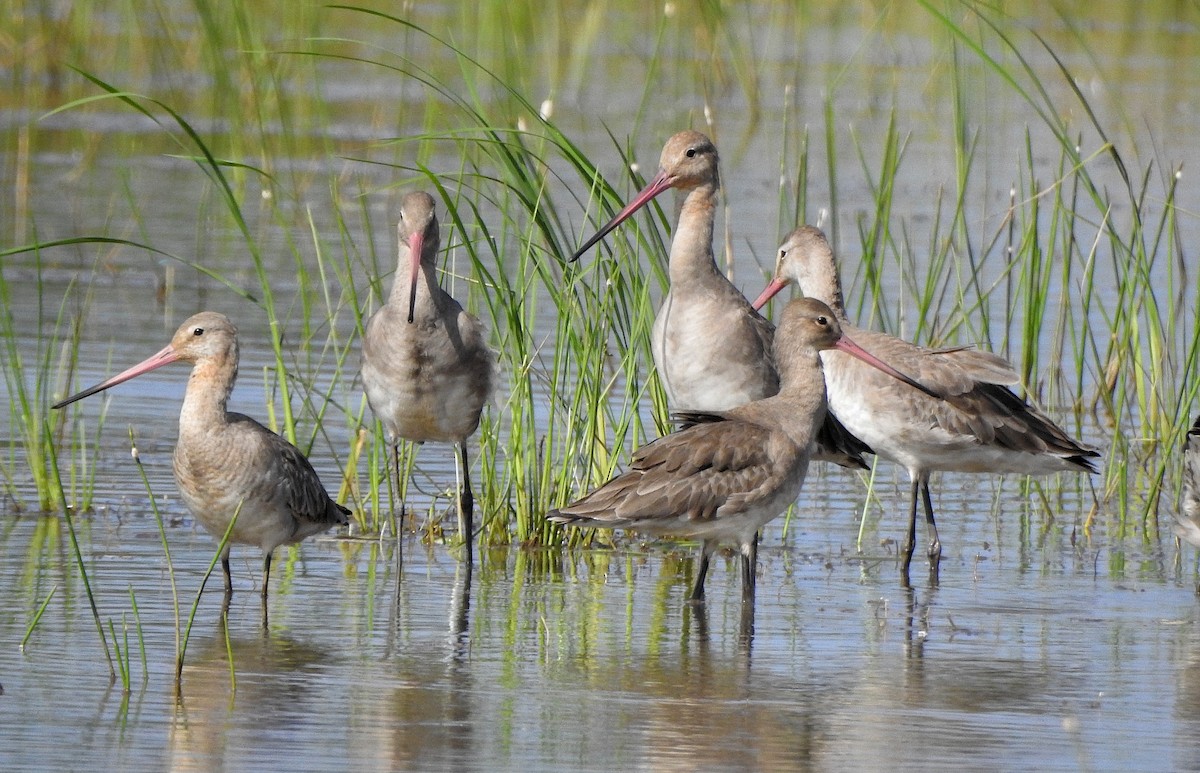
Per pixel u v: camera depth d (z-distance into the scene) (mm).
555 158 26594
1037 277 18766
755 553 12859
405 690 10805
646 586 13523
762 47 35750
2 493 15086
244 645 11625
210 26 27781
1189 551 14820
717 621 12562
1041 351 20141
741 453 12609
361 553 14219
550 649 11781
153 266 22141
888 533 15266
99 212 24219
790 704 10734
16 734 9812
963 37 16203
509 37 32344
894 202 25344
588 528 14656
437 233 14016
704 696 10852
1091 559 14500
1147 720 10578
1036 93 31844
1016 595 13398
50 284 21359
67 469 15664
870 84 32219
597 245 14867
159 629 11883
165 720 10117
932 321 19391
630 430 16891
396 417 14195
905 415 14469
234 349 12352
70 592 12555
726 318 14461
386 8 34656
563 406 15117
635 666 11445
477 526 15195
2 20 31016
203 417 12227
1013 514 15961
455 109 29500
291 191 25516
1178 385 19141
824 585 13625
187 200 25297
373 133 28656
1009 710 10719
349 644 11742
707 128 29203
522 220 21484
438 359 13961
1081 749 10039
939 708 10719
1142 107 31250
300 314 20469
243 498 12219
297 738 9898
